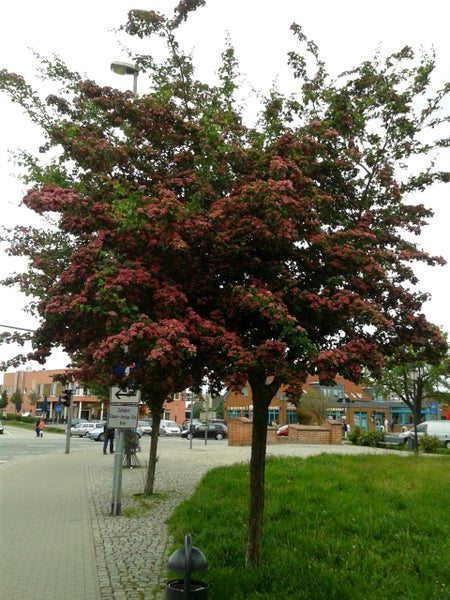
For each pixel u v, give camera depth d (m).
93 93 6.08
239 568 5.88
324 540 7.11
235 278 5.38
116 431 10.68
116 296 4.46
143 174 6.13
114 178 5.85
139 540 8.24
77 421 61.06
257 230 4.87
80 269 4.94
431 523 8.07
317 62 6.62
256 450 6.09
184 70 6.48
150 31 6.15
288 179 5.29
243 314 5.25
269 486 11.35
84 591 5.95
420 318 5.76
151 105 5.89
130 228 4.81
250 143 6.18
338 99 6.34
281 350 4.62
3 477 16.75
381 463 15.92
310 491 10.69
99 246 4.92
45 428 64.12
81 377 6.52
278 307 4.61
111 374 5.73
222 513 8.95
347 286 5.46
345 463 15.42
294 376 4.69
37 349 5.45
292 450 24.30
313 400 53.72
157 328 4.40
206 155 5.70
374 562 6.29
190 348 4.32
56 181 6.83
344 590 5.31
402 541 7.18
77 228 5.14
